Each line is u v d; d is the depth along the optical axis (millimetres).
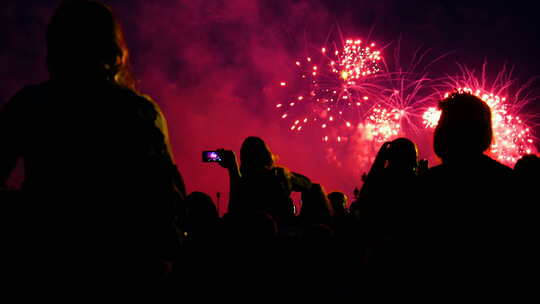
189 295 2316
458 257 2082
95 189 1694
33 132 1761
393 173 3109
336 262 3174
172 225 1815
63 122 1753
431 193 2236
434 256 2129
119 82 2018
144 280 1719
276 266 2418
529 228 2078
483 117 2336
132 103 1843
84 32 1854
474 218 2113
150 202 1751
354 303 2898
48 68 1901
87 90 1816
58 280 1628
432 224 2174
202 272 2334
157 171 1792
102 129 1761
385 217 3012
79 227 1656
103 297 1648
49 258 1634
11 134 1788
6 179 1796
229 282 2305
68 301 1626
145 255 1726
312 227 3062
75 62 1845
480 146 2307
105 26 1906
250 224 2342
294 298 2639
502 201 2129
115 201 1702
